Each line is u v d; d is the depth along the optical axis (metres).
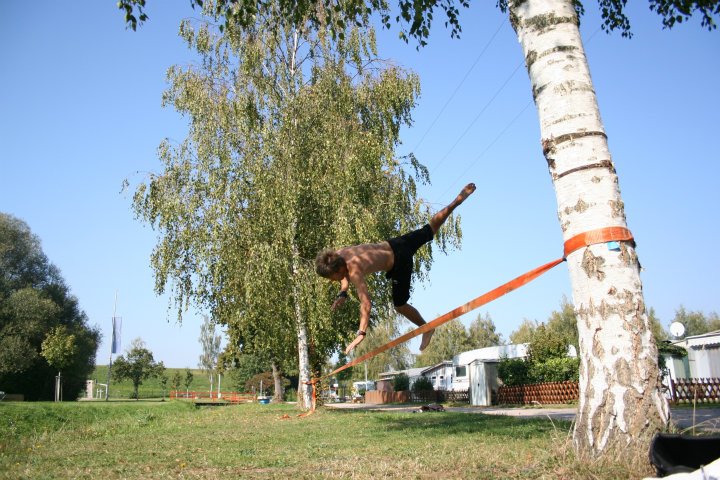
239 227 19.59
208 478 5.90
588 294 5.62
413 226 20.56
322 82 19.69
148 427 16.34
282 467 6.70
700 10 9.70
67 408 24.52
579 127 5.96
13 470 7.21
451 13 9.76
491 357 39.94
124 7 7.70
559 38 6.27
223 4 9.01
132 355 70.38
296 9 9.53
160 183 19.95
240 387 78.44
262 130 19.22
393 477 5.45
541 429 9.68
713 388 22.47
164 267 19.73
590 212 5.73
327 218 19.62
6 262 51.00
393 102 20.53
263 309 19.80
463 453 6.77
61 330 47.78
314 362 25.33
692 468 3.94
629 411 5.22
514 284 5.60
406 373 55.25
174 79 20.48
